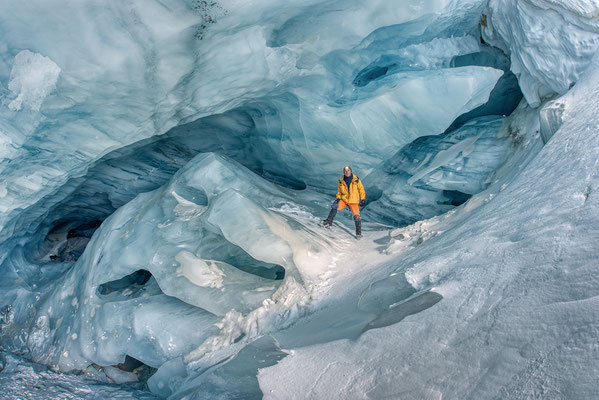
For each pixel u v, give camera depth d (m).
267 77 6.16
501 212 3.57
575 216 2.35
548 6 5.32
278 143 7.93
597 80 4.57
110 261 6.19
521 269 2.20
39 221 8.07
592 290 1.65
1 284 7.46
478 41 7.53
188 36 4.90
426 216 7.74
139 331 5.39
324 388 2.24
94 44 4.54
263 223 5.22
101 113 5.38
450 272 2.85
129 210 6.95
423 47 7.43
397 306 2.75
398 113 6.86
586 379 1.28
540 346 1.56
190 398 2.81
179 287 5.43
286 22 5.56
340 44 6.18
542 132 5.06
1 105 4.64
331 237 5.98
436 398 1.69
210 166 6.64
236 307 4.97
